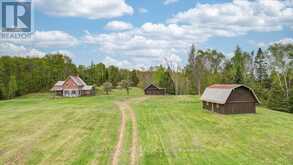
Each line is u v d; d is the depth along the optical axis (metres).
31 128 26.72
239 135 24.16
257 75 87.00
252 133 25.03
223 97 38.75
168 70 96.94
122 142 21.19
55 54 121.81
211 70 93.31
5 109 44.22
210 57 93.62
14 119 32.56
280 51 66.38
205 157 17.31
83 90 87.38
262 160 16.78
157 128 27.42
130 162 16.20
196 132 25.42
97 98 70.12
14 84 83.19
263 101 64.81
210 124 30.05
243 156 17.58
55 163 15.91
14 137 22.61
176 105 51.47
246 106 39.75
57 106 49.09
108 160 16.55
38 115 36.31
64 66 118.25
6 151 18.38
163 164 15.85
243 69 85.25
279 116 37.16
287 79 66.19
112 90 106.50
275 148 19.64
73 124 29.27
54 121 31.23
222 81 81.75
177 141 21.70
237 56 90.38
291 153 18.36
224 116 36.75
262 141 21.88
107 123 30.22
